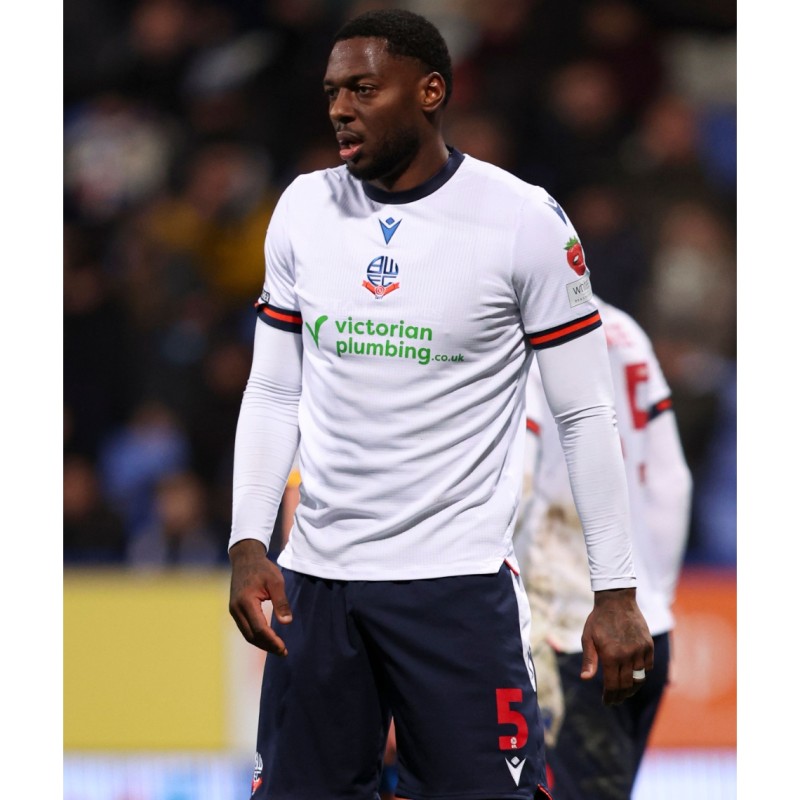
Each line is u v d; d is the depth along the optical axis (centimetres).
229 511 2705
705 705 1972
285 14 3066
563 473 1301
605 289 2870
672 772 1950
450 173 1039
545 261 1010
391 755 1623
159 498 2688
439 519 1023
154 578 2147
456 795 1015
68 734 2053
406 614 1020
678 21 3075
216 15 3067
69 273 2881
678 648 1981
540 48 3055
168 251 2903
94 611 2086
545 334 1025
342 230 1048
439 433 1021
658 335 2836
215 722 2059
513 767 1016
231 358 2842
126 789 2038
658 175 2978
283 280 1085
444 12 3072
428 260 1020
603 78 3041
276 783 1064
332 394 1041
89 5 3048
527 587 1300
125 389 2817
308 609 1052
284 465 1095
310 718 1052
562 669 1309
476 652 1016
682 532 1380
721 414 2775
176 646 2077
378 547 1027
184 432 2788
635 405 1346
